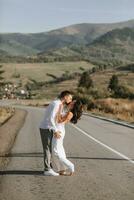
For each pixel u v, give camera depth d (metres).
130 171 12.37
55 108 11.39
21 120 37.59
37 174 11.73
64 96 11.52
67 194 9.43
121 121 36.62
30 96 150.25
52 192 9.61
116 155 15.67
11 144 19.12
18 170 12.30
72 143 19.59
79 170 12.44
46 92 196.38
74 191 9.73
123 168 12.88
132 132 26.34
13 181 10.75
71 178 11.25
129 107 53.16
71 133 24.95
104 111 53.22
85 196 9.26
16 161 13.98
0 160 14.23
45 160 11.62
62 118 11.56
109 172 12.19
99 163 13.80
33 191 9.68
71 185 10.38
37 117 42.72
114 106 53.53
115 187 10.20
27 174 11.72
